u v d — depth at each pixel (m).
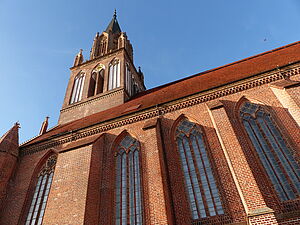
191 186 13.41
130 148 17.02
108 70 33.34
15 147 20.55
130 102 25.17
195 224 11.87
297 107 12.79
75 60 38.50
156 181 12.99
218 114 15.00
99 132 19.03
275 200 11.33
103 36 41.72
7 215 16.59
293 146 12.55
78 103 30.23
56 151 19.52
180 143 15.83
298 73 15.45
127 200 14.34
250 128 14.66
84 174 14.98
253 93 16.03
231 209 11.53
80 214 12.96
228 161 12.76
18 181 18.67
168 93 21.89
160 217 11.49
